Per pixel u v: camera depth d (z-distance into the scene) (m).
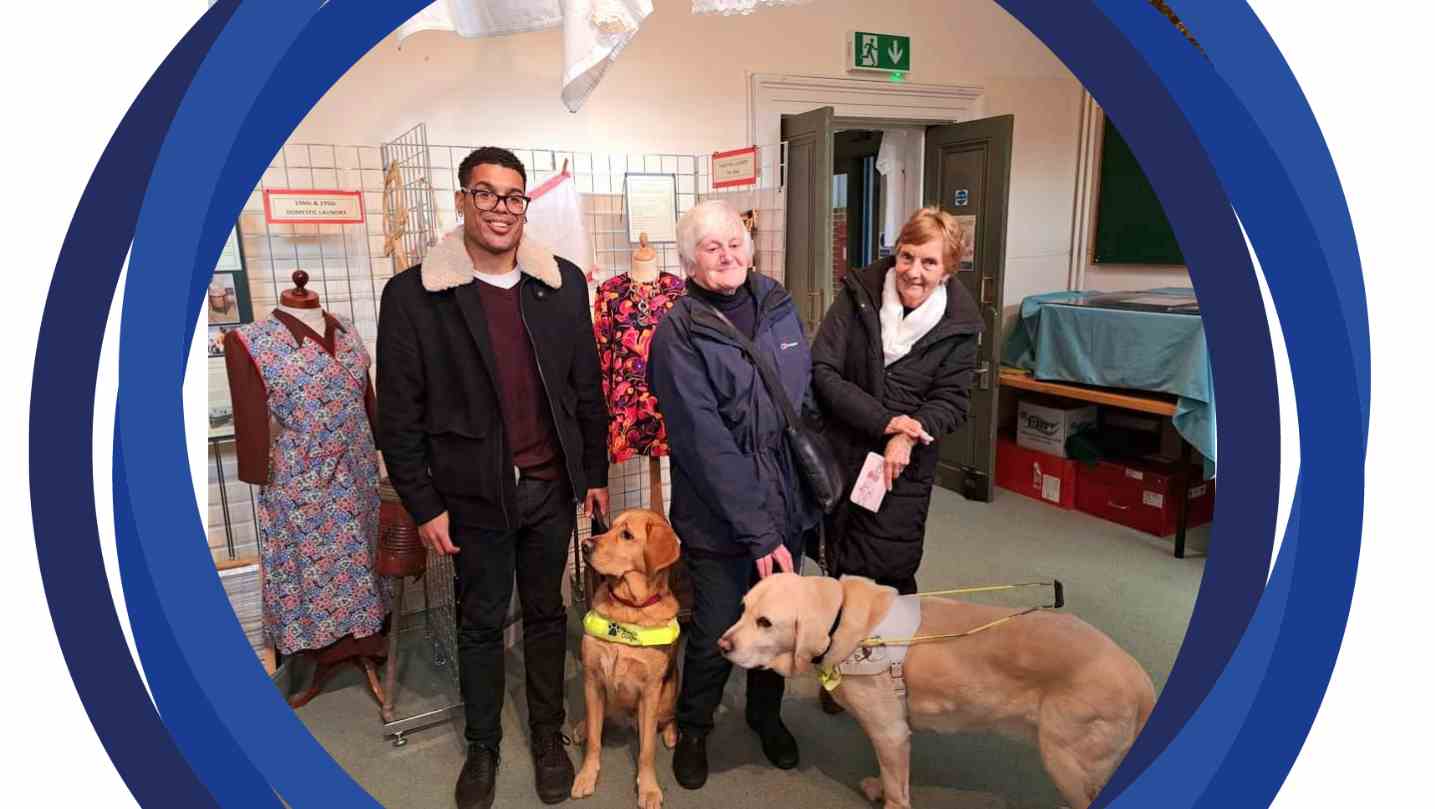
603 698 2.12
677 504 1.98
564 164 2.91
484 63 3.05
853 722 2.38
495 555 1.99
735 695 2.54
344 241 2.91
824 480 1.94
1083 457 4.07
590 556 2.01
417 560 2.36
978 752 2.22
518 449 1.99
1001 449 4.52
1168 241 4.40
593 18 1.75
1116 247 4.68
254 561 2.59
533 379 1.97
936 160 4.40
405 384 1.87
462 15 2.11
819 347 2.23
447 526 1.96
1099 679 1.60
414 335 1.85
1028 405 4.35
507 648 2.89
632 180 3.24
